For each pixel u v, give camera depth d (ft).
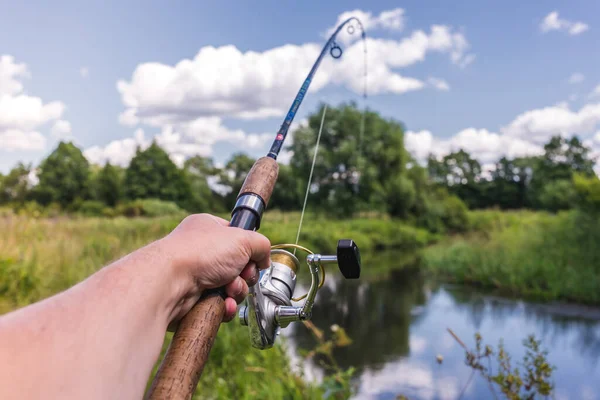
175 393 1.97
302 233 65.36
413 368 19.27
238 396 10.92
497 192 175.94
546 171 149.48
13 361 1.42
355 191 92.32
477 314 28.30
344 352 21.36
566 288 32.22
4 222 33.14
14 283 20.29
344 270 3.15
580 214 40.06
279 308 3.14
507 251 40.70
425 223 91.15
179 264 2.07
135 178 129.80
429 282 38.99
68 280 22.39
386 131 94.99
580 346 21.85
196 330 2.15
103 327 1.67
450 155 184.75
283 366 12.62
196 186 143.23
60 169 115.75
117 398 1.63
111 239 32.48
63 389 1.48
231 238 2.32
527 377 9.35
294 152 96.58
